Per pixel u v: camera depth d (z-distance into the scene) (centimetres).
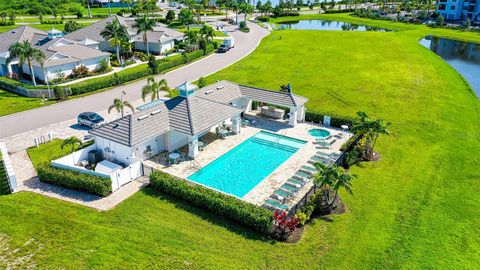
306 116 4388
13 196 2816
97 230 2450
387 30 12506
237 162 3469
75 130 4112
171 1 19575
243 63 7219
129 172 3039
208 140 3891
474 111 4894
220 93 4244
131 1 15000
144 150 3400
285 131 4128
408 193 3003
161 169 3297
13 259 2194
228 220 2608
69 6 15450
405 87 5734
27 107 4800
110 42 7406
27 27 7125
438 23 12538
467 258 2314
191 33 8250
